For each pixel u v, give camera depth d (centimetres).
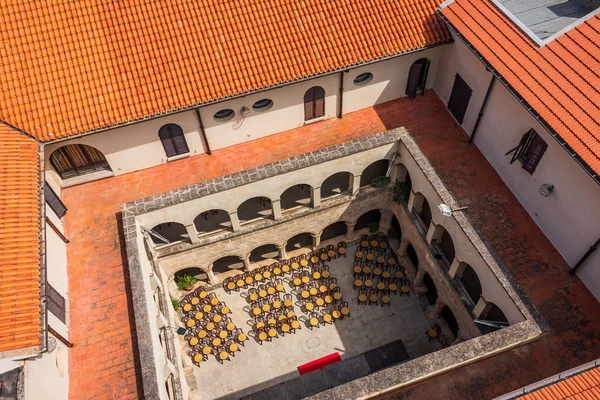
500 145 2331
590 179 1808
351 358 2725
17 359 1466
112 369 1902
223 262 3053
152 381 1739
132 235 2150
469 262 2152
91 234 2308
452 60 2506
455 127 2644
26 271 1648
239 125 2519
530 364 1886
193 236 2530
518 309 1861
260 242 2781
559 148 1930
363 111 2742
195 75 2241
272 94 2423
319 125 2684
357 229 3173
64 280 2108
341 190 2845
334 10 2395
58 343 1839
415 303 2908
